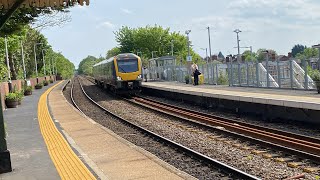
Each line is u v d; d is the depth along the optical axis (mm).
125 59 40469
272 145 13023
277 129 16875
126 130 19016
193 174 10617
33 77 71312
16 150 12758
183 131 17719
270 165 11102
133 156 11500
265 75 28547
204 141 15156
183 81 45625
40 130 17188
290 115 19188
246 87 30578
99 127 17828
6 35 14781
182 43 103250
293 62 25625
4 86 30234
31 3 9320
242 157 12250
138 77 40375
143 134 17406
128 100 34875
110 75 43219
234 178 9852
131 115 25000
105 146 13258
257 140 13883
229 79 33906
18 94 32438
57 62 145500
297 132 16344
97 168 10023
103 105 32531
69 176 9211
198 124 18891
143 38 102562
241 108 23469
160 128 19031
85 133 16250
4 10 9445
